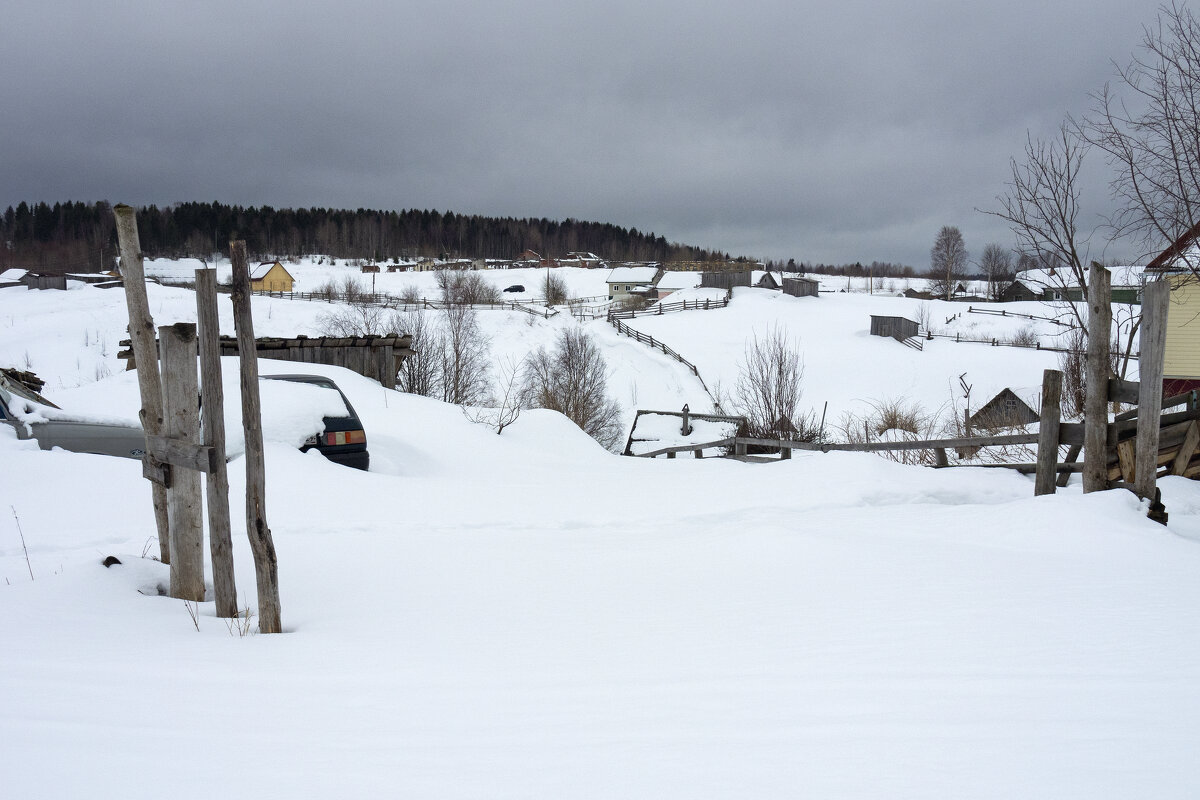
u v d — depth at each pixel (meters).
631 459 15.01
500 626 4.21
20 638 3.65
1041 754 2.32
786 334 59.44
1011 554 5.52
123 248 4.62
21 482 7.37
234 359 15.15
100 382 11.36
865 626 3.95
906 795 2.07
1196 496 7.07
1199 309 17.44
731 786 2.16
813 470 9.35
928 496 8.27
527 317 62.22
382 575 5.52
